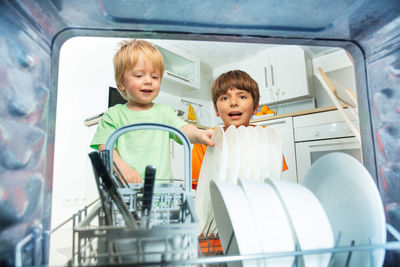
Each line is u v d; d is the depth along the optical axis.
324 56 2.95
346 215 0.38
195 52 3.12
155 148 0.82
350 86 2.74
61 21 0.38
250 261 0.32
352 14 0.39
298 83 2.82
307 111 2.21
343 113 1.32
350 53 0.49
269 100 3.03
